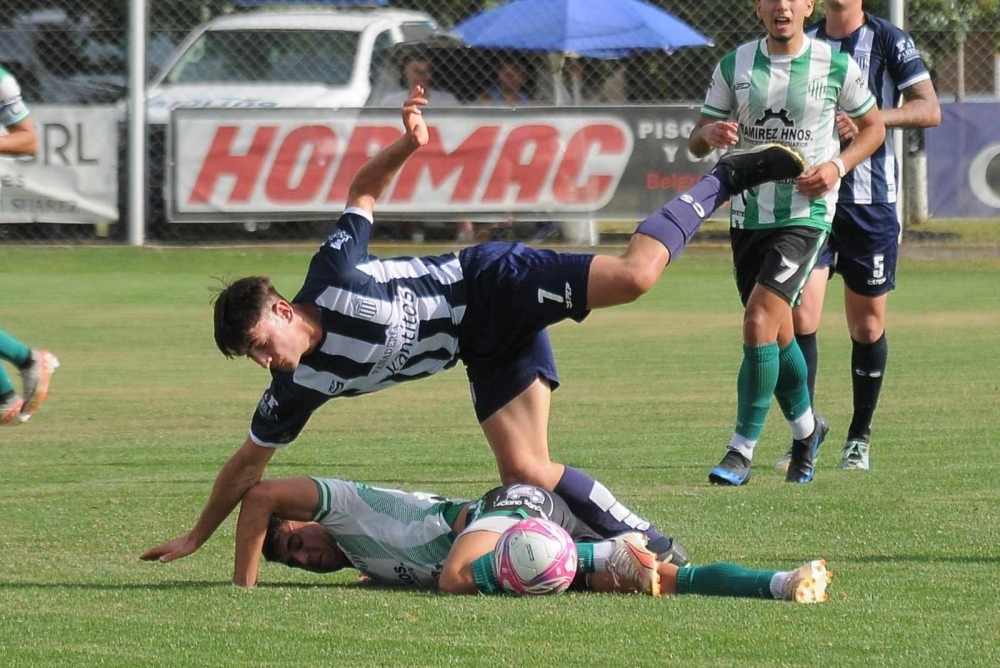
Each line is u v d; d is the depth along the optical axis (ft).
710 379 108.37
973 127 162.09
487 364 53.62
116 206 167.32
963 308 144.46
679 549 53.57
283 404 50.11
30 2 172.24
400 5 189.47
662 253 52.37
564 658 41.06
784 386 71.82
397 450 82.33
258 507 51.65
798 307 78.64
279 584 52.80
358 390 50.78
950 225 168.76
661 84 175.63
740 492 69.05
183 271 165.68
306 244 173.17
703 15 177.58
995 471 73.92
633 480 72.59
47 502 68.39
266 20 172.45
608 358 118.83
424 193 160.35
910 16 166.50
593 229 163.94
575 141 159.43
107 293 154.10
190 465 78.59
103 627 45.32
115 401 100.32
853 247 78.89
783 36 72.59
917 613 45.75
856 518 62.28
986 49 166.71
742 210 74.33
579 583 49.67
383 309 49.34
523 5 175.73
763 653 41.34
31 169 164.35
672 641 42.57
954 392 100.48
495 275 51.67
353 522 51.80
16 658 41.93
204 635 44.19
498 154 159.84
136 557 57.16
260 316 46.83
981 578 50.65
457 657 41.37
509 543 48.67
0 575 53.72
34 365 67.72
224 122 161.48
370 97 173.27
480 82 172.86
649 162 159.43
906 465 76.33
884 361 77.61
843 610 46.14
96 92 172.14
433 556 51.13
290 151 161.79
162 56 175.83
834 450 82.48
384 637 43.62
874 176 78.95
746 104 73.77
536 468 53.42
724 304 151.12
